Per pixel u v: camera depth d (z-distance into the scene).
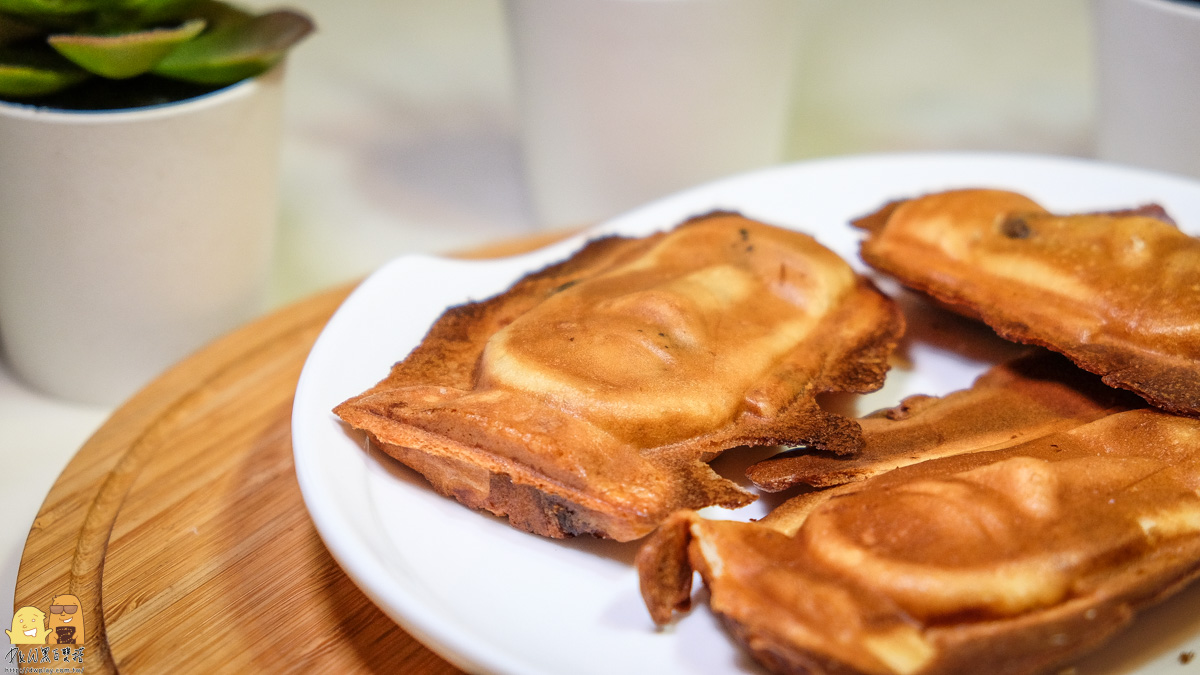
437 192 0.48
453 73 0.55
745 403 0.31
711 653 0.29
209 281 0.37
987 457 0.30
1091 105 0.51
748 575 0.28
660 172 0.42
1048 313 0.33
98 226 0.35
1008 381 0.33
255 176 0.37
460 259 0.37
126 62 0.35
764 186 0.39
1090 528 0.28
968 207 0.35
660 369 0.30
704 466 0.30
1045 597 0.27
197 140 0.35
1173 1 0.39
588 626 0.29
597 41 0.40
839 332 0.33
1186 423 0.31
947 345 0.35
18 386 0.39
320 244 0.45
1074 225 0.34
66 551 0.31
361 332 0.33
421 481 0.31
